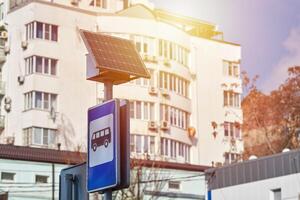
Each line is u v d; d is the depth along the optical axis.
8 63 63.31
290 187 36.00
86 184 13.43
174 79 67.56
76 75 62.69
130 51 13.86
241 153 71.88
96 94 63.16
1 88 63.09
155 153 60.62
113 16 64.88
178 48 68.62
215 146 70.38
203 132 70.00
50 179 48.19
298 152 35.91
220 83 72.38
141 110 64.25
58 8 63.16
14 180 47.00
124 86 63.84
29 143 60.06
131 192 42.12
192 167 53.47
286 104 71.62
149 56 65.50
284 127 71.31
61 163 48.59
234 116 72.25
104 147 13.02
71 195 13.77
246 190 38.69
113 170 12.73
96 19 64.62
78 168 13.80
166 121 65.31
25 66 62.00
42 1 62.62
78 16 63.72
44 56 61.78
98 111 13.30
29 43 61.88
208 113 70.75
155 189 48.00
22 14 63.16
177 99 67.44
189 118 69.31
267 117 72.19
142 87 64.56
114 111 12.91
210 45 72.50
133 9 66.00
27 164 47.62
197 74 70.94
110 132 12.91
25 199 47.12
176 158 65.88
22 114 61.19
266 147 71.44
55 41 62.53
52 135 60.84
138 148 63.12
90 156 13.34
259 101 72.69
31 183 47.47
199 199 53.19
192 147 68.75
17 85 62.31
